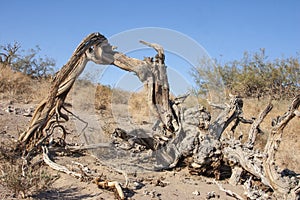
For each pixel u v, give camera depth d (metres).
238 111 6.75
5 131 7.18
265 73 18.30
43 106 6.17
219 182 5.79
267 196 5.08
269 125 10.59
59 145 6.62
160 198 4.71
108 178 5.23
